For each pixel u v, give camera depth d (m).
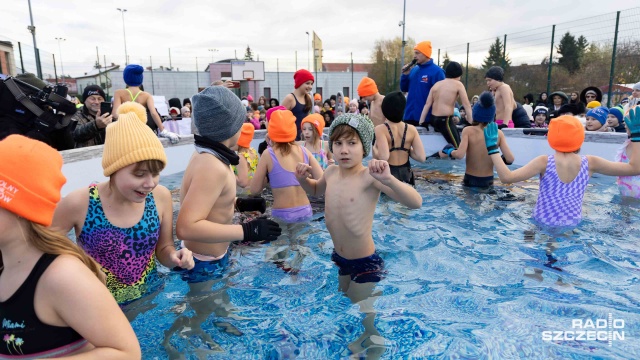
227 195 2.69
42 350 1.39
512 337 2.06
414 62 8.33
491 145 4.00
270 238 2.61
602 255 3.08
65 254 1.40
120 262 2.24
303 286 2.69
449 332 2.11
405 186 2.71
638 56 13.12
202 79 37.19
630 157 3.80
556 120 3.79
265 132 8.17
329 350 2.00
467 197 4.82
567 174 3.73
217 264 2.91
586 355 1.90
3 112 3.74
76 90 40.53
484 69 20.28
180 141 6.52
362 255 2.98
